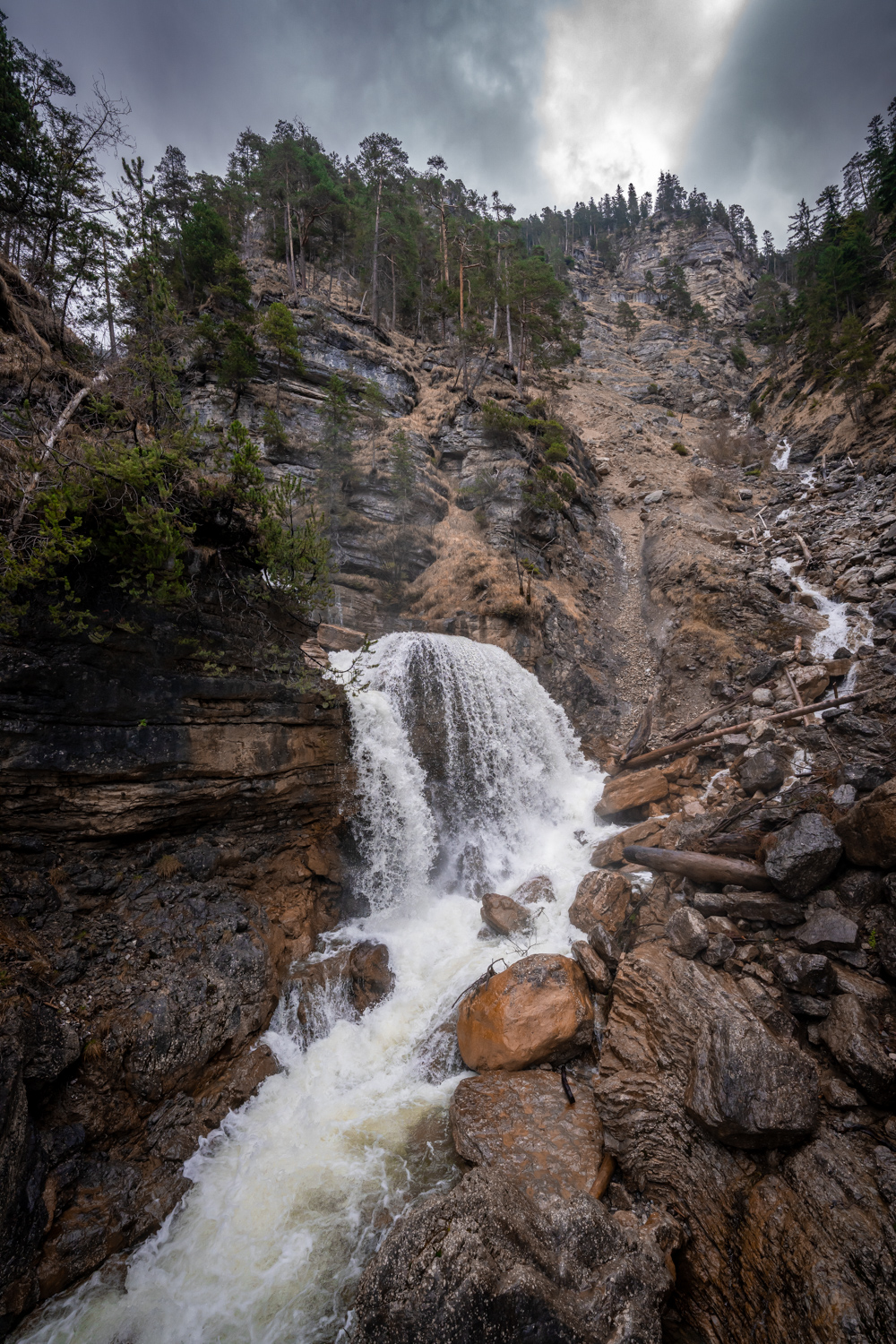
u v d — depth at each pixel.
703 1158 7.05
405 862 13.35
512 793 16.55
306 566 10.98
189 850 9.96
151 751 9.10
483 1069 8.88
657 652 23.97
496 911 12.00
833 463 38.12
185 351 30.28
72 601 8.27
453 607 24.48
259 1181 7.27
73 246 11.34
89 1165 6.61
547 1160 7.23
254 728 10.86
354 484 28.81
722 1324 5.98
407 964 11.20
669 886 11.77
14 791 7.87
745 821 12.09
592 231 140.88
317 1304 6.06
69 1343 5.58
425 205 63.28
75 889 8.34
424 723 15.42
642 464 45.69
